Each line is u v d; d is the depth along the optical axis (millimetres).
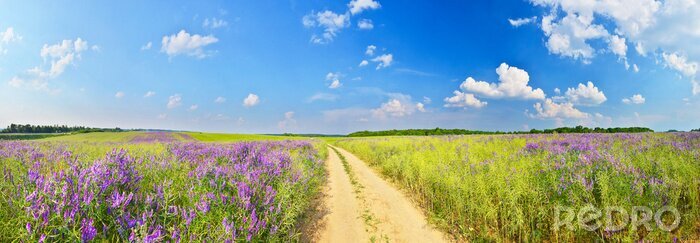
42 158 7992
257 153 8578
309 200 7766
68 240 2926
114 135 62219
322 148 24062
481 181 6422
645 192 5180
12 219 3188
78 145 16297
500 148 14148
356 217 6719
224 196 4191
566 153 8812
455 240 5512
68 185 3590
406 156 13117
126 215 3447
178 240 3363
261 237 4293
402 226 6211
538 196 5602
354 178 11594
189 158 8680
